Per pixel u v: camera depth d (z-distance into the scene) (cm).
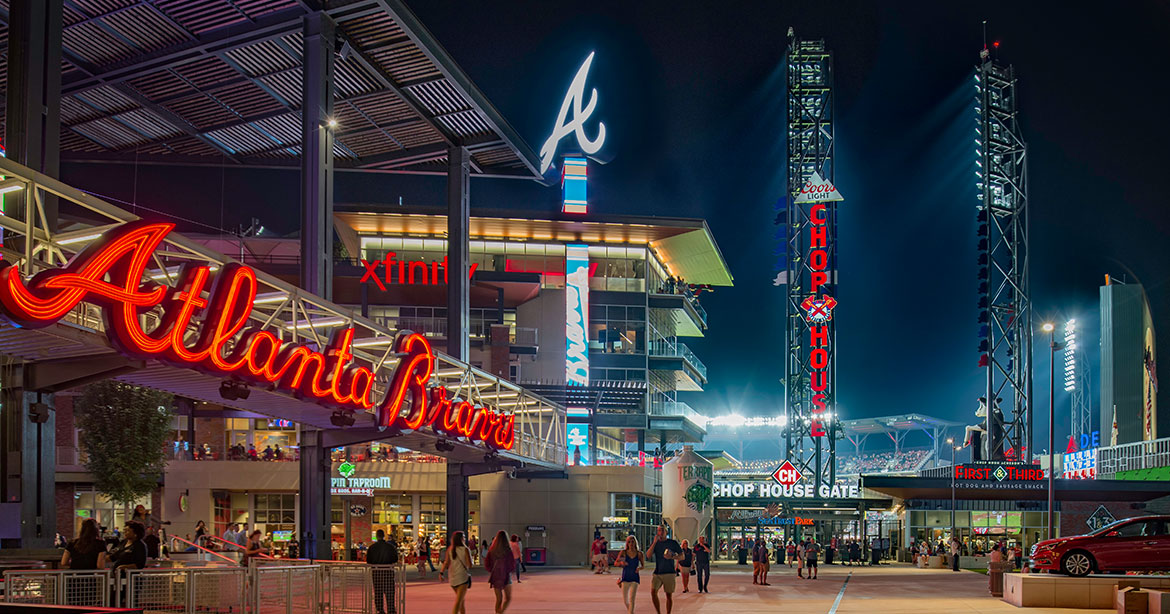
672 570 2383
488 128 5297
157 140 5575
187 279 2284
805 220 7994
